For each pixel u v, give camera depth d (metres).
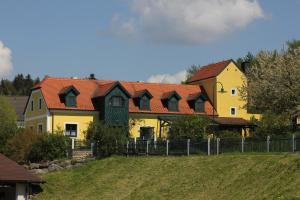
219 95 74.38
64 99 67.75
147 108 70.69
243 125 71.94
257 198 34.97
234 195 37.00
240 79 75.62
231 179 39.56
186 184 41.78
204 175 42.09
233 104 75.06
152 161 49.00
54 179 49.88
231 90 75.12
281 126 61.81
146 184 44.56
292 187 34.34
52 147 55.34
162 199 40.62
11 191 46.16
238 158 42.56
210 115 72.81
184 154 49.94
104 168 50.69
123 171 48.78
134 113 69.56
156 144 52.41
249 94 69.94
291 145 42.22
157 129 70.69
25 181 44.97
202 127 59.56
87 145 56.34
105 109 67.44
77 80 71.88
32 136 56.53
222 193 38.09
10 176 44.91
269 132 61.56
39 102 69.75
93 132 56.88
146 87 74.25
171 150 51.03
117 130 56.09
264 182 36.91
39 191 47.62
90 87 71.38
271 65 68.69
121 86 68.31
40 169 52.75
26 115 74.19
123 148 54.66
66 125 67.12
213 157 44.97
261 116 69.88
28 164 54.97
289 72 65.38
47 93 68.25
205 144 48.53
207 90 76.25
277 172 37.31
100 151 54.59
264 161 39.88
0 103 88.88
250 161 41.00
